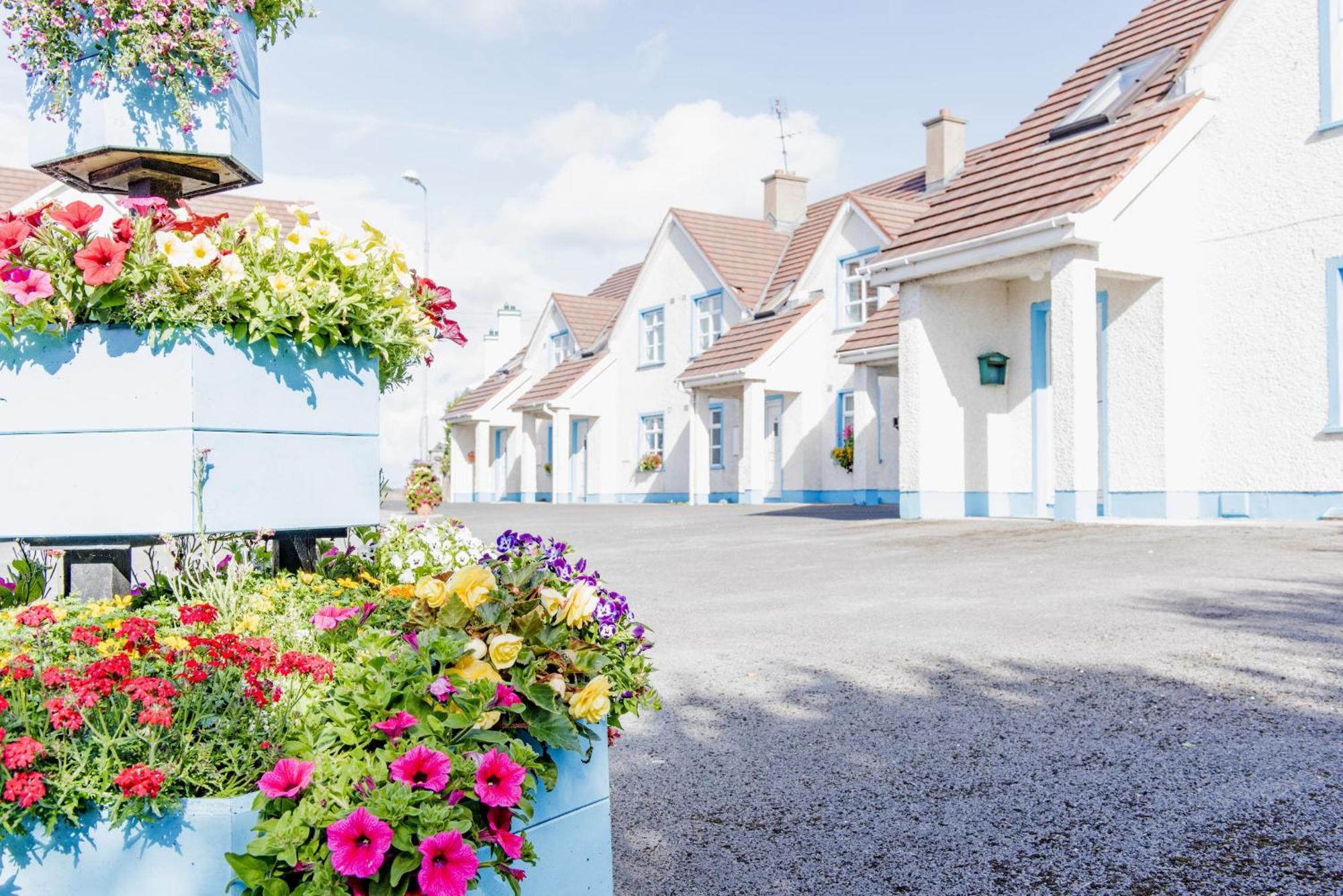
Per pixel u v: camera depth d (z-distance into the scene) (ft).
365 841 7.04
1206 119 43.29
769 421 84.38
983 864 10.37
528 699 9.01
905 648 19.76
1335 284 39.83
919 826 11.36
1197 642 19.02
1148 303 43.73
